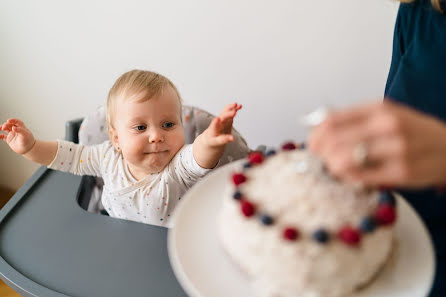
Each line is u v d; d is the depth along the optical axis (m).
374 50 1.05
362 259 0.44
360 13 1.00
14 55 1.36
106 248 0.70
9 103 1.49
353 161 0.32
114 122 0.94
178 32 1.17
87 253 0.69
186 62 1.22
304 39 1.08
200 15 1.12
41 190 0.88
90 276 0.65
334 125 0.33
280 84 1.19
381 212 0.43
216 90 1.26
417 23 0.67
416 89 0.64
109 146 1.02
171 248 0.51
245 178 0.50
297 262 0.43
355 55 1.07
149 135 0.89
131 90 0.90
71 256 0.69
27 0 1.23
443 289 0.57
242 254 0.47
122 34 1.22
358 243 0.42
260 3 1.06
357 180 0.33
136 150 0.90
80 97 1.39
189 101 1.31
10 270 0.65
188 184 0.94
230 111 0.75
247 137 1.34
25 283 0.63
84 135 1.04
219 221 0.55
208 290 0.46
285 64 1.14
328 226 0.43
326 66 1.11
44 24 1.26
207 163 0.86
